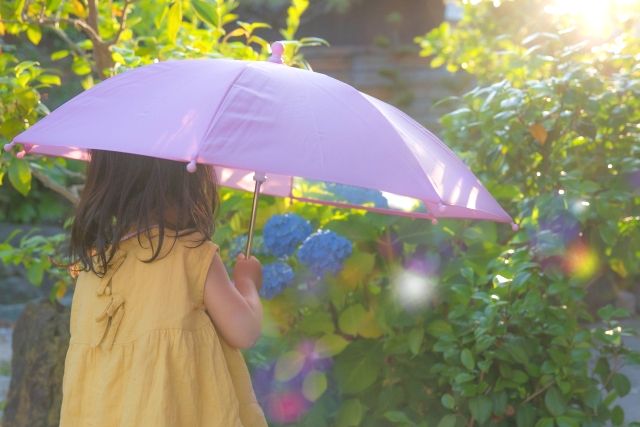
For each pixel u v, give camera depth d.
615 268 4.41
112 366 2.37
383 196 3.51
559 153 4.48
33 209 9.62
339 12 15.83
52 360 4.31
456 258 3.74
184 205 2.45
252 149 2.10
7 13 4.14
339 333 3.72
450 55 7.67
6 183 9.27
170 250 2.41
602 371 3.72
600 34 5.44
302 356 3.54
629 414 4.51
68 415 2.44
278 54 2.63
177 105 2.23
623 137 4.50
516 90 4.30
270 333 3.60
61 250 4.53
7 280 8.18
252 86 2.28
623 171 4.37
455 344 3.49
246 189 3.48
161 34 4.78
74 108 2.41
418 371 3.64
